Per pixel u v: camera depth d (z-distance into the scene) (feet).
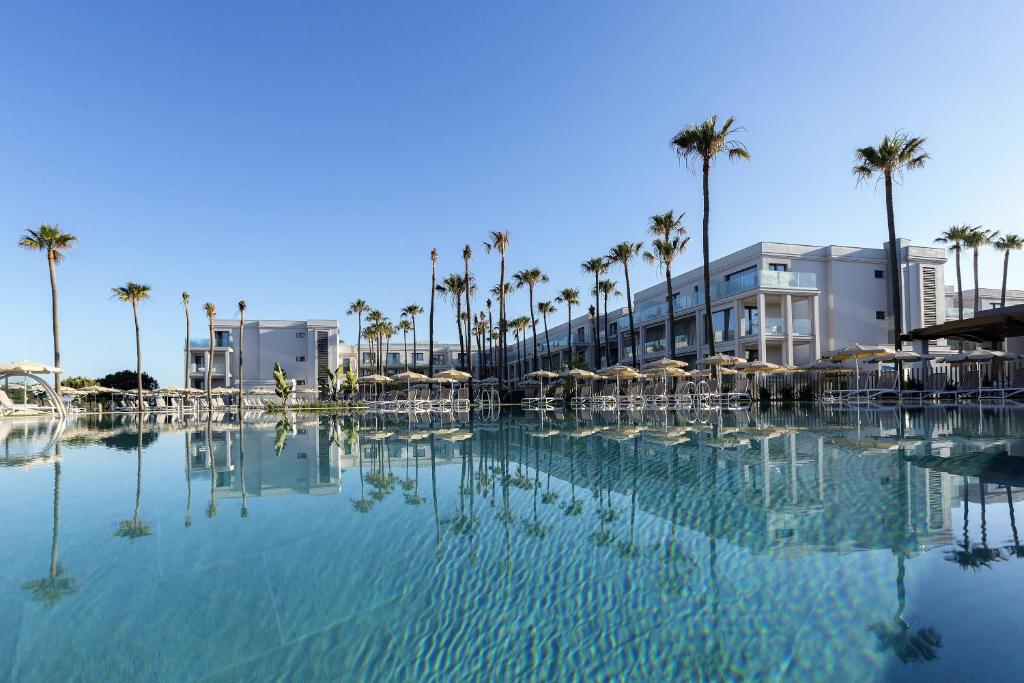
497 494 17.66
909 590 9.21
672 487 17.78
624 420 50.06
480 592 9.70
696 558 11.06
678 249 102.94
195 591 9.79
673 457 24.36
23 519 14.85
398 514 15.20
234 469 23.62
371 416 71.20
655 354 120.47
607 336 131.85
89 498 17.52
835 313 98.27
